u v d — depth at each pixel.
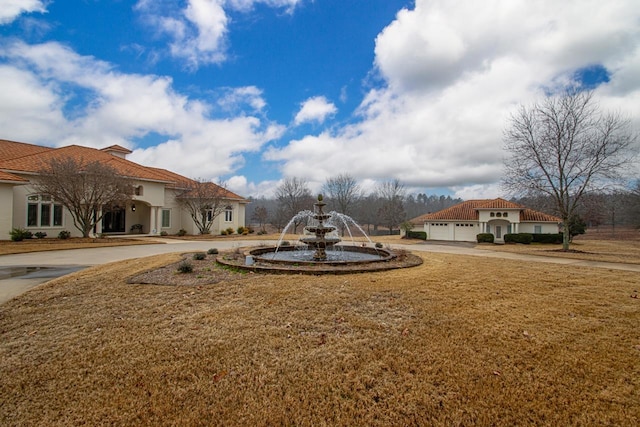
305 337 4.02
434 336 4.05
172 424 2.52
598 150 17.75
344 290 6.09
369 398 2.84
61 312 5.08
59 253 14.23
